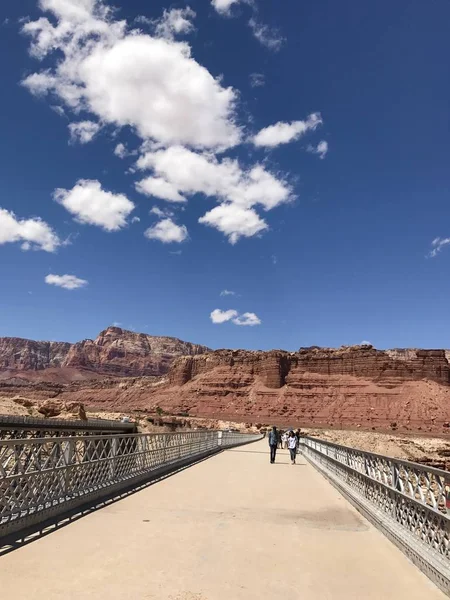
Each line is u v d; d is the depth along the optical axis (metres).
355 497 10.67
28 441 7.48
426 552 6.18
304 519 9.11
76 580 5.30
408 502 7.35
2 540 6.60
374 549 7.06
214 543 7.04
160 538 7.16
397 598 5.19
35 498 7.70
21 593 4.89
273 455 23.23
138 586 5.21
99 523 8.02
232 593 5.14
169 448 17.52
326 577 5.78
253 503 10.65
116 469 11.59
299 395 198.00
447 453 88.06
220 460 23.53
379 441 95.62
